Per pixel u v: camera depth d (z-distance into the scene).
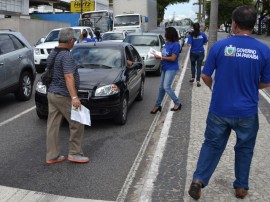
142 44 15.66
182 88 11.28
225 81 3.86
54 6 48.97
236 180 4.34
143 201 4.34
